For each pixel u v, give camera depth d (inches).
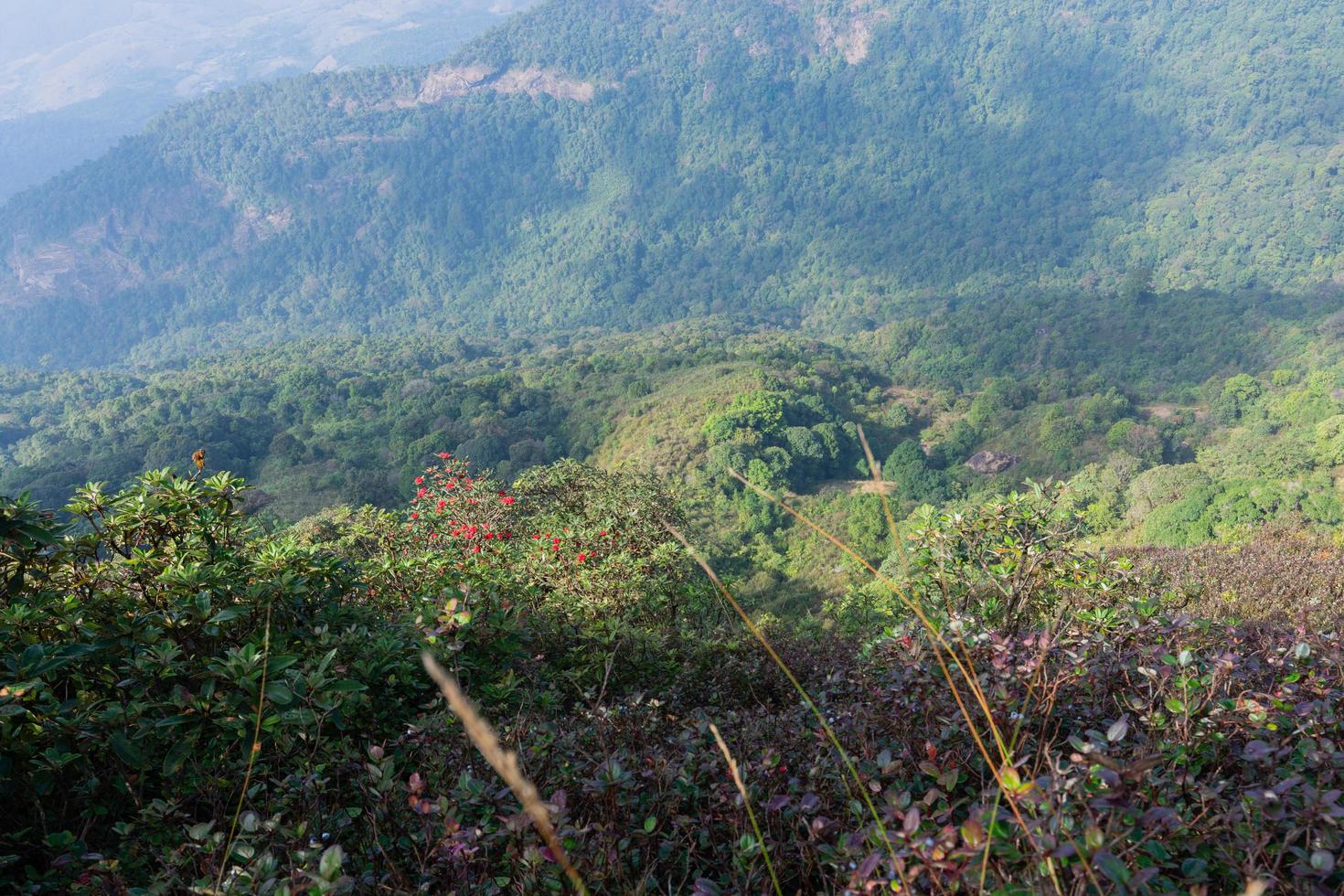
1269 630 158.6
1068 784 55.2
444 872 77.3
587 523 356.5
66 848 84.0
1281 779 71.8
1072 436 2866.6
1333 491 1823.3
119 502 137.9
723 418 2645.2
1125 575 160.4
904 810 62.8
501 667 150.6
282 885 60.7
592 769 94.0
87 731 95.7
